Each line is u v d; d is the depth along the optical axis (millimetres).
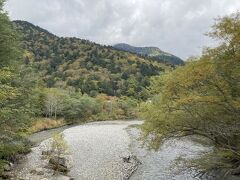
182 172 23078
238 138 15797
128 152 32094
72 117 76000
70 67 162750
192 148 32250
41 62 167875
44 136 46219
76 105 75938
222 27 12914
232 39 13008
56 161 24812
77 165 26172
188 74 14281
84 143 37062
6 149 22375
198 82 14719
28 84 28562
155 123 16797
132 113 92438
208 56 13922
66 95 78125
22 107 25141
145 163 27391
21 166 24969
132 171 24625
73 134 46156
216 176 20734
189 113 15945
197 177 21562
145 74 158000
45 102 68375
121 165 26484
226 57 13594
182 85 15250
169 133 17172
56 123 64188
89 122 76688
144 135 18203
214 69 13719
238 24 12688
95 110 87000
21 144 26094
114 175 23297
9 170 23312
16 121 24250
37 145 34688
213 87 14672
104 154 30984
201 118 15633
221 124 15641
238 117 15047
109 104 93438
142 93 99188
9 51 26281
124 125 65875
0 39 25047
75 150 32469
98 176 22938
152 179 22141
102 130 52688
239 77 13977
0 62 25406
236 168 17141
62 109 73688
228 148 16109
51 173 22688
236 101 13789
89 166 25938
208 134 16453
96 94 110375
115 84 132000
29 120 28391
